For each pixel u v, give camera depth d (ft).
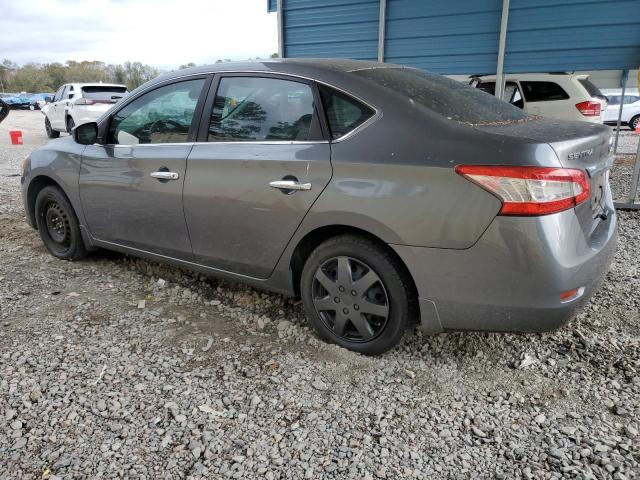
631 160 32.04
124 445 7.22
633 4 18.44
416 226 8.05
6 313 11.18
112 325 10.71
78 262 14.51
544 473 6.68
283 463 6.90
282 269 9.87
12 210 20.83
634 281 12.50
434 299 8.23
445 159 7.84
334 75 9.30
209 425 7.63
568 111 29.22
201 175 10.49
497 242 7.55
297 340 10.06
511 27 20.36
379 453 7.09
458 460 6.95
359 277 9.07
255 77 10.20
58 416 7.79
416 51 22.38
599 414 7.82
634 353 9.38
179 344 9.96
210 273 11.25
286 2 24.67
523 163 7.34
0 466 6.81
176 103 11.35
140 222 11.96
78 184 13.16
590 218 8.55
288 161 9.26
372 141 8.54
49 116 54.39
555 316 7.70
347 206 8.60
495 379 8.78
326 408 8.04
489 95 10.46
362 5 22.89
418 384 8.66
